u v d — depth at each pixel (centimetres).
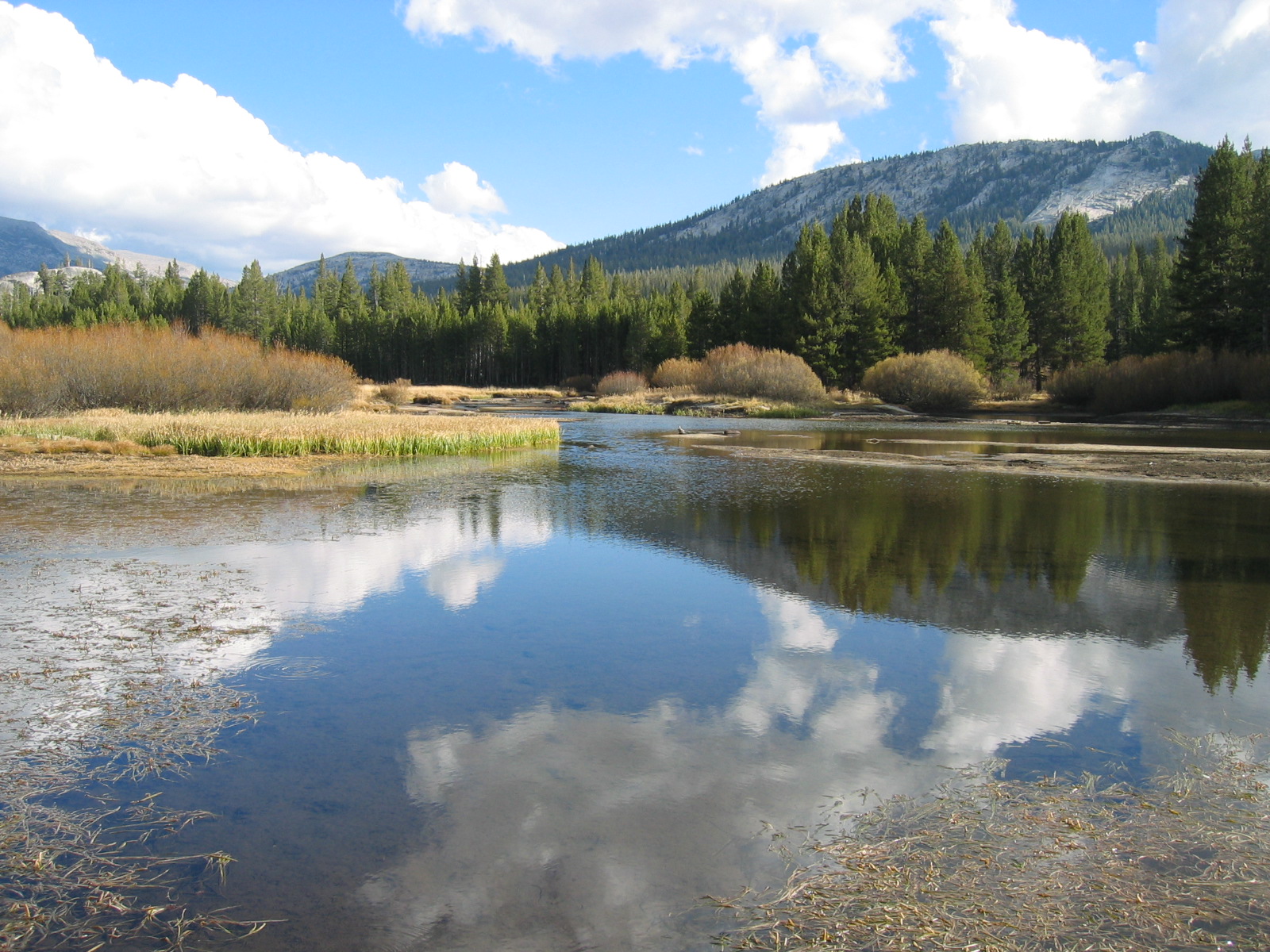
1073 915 295
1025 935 283
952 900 306
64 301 13688
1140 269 9550
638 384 6738
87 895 313
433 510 1320
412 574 878
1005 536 1108
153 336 3519
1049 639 655
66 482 1628
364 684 551
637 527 1177
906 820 369
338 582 840
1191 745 452
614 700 523
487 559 962
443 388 7956
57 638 642
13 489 1524
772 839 354
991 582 846
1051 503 1402
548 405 6072
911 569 912
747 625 695
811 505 1386
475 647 634
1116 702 518
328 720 488
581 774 417
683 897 311
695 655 615
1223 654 617
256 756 439
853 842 350
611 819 372
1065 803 384
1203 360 4094
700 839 354
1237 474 1816
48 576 853
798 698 527
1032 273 6800
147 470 1798
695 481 1733
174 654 607
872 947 278
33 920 296
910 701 521
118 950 278
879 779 411
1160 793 393
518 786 404
